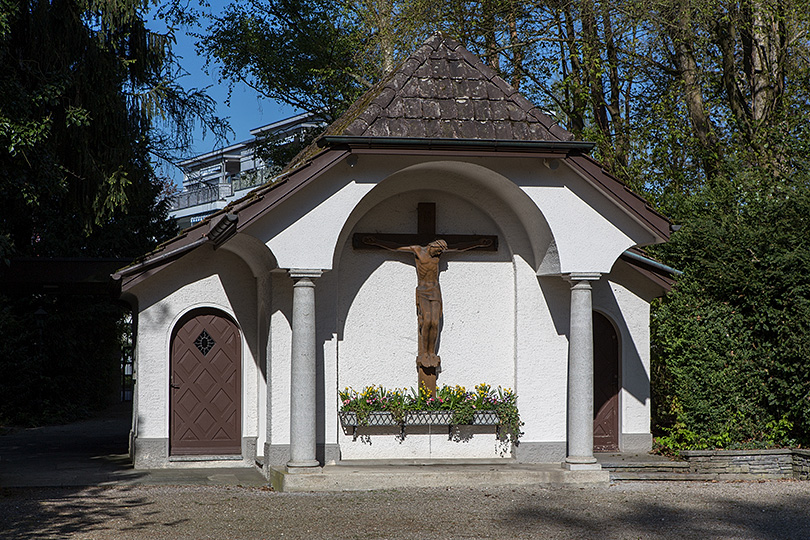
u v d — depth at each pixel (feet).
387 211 44.37
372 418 42.60
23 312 81.66
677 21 64.49
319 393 42.27
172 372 47.01
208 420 47.37
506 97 40.83
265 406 45.44
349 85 89.45
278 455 42.29
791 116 64.08
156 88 55.26
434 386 44.27
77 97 48.29
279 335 42.65
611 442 48.65
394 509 34.58
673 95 67.87
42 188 46.24
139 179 60.23
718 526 32.04
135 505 35.24
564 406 44.52
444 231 44.78
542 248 43.24
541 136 40.16
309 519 32.63
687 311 47.24
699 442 46.39
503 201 44.55
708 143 68.74
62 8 48.47
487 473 40.40
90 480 42.16
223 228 38.17
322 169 38.45
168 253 44.21
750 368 46.16
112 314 86.43
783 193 50.24
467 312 45.11
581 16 66.90
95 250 86.22
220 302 47.06
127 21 50.14
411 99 39.83
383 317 44.37
